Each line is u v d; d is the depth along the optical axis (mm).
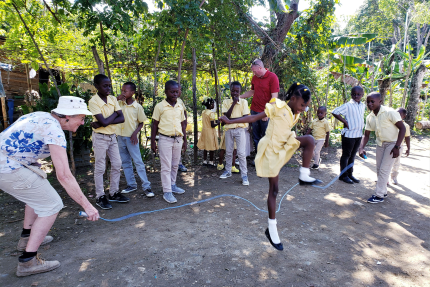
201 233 3486
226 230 3580
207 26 6332
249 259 2943
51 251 3033
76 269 2711
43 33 5984
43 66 8406
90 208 2549
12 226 3629
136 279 2576
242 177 5520
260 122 6449
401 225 3852
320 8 7758
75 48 7211
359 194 5098
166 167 4496
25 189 2451
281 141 2766
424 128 12953
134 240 3287
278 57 7816
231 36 6625
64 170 2428
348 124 5520
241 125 5430
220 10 6180
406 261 2986
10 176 2385
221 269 2760
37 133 2432
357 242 3369
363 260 2984
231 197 4789
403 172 6547
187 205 4414
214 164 7020
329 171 6660
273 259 2953
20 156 2418
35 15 5465
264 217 4012
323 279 2646
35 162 2605
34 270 2600
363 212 4281
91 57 7359
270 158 2725
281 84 7973
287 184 5570
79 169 6270
